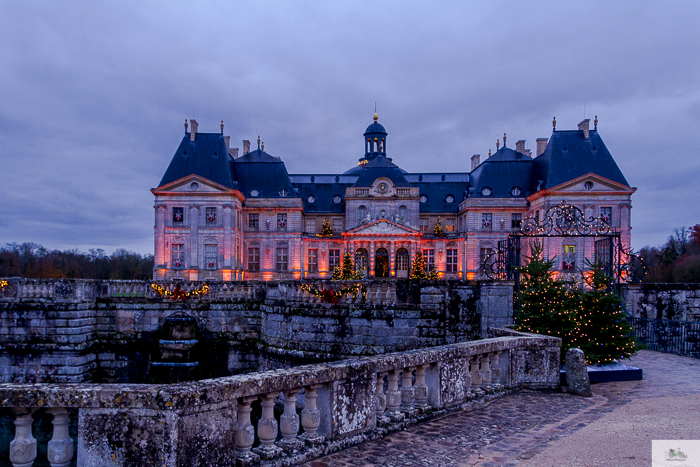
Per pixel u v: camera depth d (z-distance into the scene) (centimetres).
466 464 546
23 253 7569
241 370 1972
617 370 1169
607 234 1969
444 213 5484
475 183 5375
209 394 457
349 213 5184
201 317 2006
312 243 5178
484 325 1506
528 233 1906
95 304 1998
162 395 429
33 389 441
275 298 1939
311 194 5591
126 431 432
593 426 709
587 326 1225
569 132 4875
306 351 1753
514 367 947
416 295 1623
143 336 1988
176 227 4622
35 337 1880
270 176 5197
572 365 941
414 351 732
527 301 1327
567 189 4481
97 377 1961
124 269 7762
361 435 614
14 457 448
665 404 875
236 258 4759
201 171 4797
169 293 2005
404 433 655
